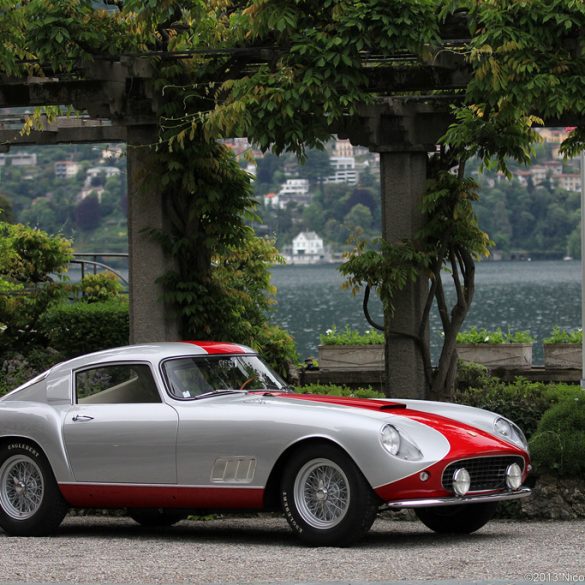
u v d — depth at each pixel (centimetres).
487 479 1326
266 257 2797
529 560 1155
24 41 1812
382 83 1883
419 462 1253
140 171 1948
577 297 15250
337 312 12662
